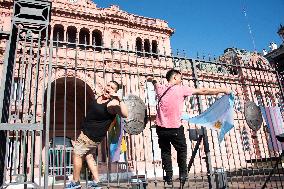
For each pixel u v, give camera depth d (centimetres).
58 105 2386
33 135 394
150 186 879
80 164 384
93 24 2527
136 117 477
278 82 713
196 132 529
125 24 2653
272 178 834
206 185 793
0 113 379
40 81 1561
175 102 406
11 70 440
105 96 385
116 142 426
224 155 2203
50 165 1541
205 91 423
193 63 582
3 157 426
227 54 2927
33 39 450
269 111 696
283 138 609
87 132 377
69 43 479
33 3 449
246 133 2375
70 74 1791
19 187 1036
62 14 2417
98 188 386
